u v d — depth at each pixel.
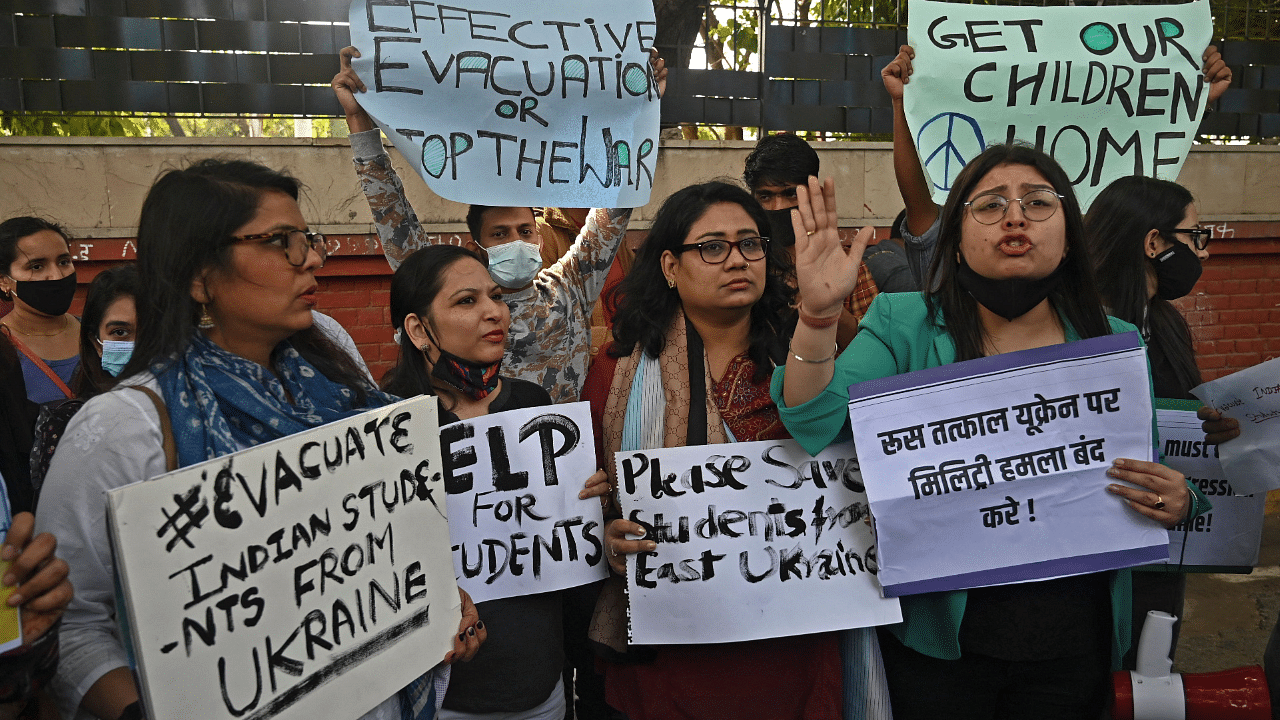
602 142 3.13
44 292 3.63
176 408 1.52
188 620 1.36
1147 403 2.11
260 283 1.58
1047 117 3.12
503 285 3.00
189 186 1.56
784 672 2.25
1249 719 2.03
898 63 3.12
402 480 1.75
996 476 2.12
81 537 1.46
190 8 4.94
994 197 2.05
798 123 5.67
